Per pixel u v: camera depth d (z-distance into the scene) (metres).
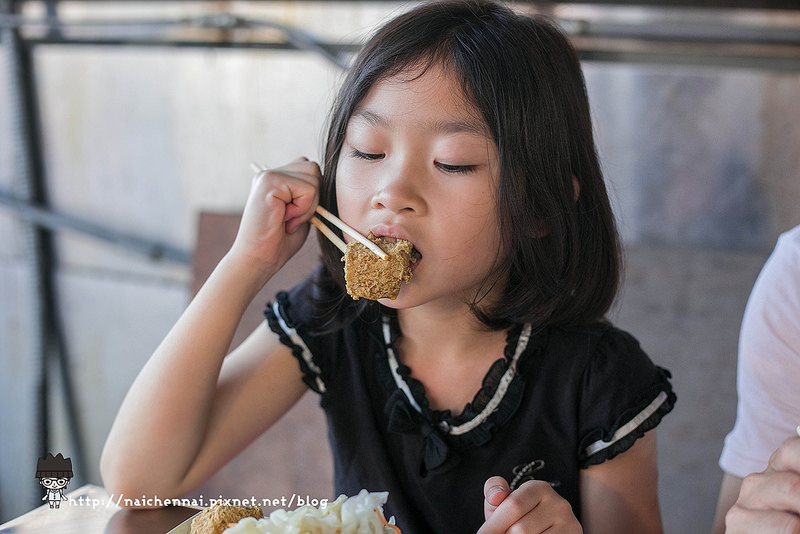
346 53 1.95
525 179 0.84
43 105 2.42
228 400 1.03
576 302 0.98
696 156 1.87
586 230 0.96
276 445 1.80
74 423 2.62
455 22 0.86
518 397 0.96
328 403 1.06
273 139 2.20
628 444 0.93
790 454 0.68
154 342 2.48
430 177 0.81
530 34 0.88
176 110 2.29
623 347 0.99
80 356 2.58
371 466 1.02
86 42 2.24
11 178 2.54
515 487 0.96
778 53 1.69
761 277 1.13
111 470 0.96
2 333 2.65
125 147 2.37
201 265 1.95
